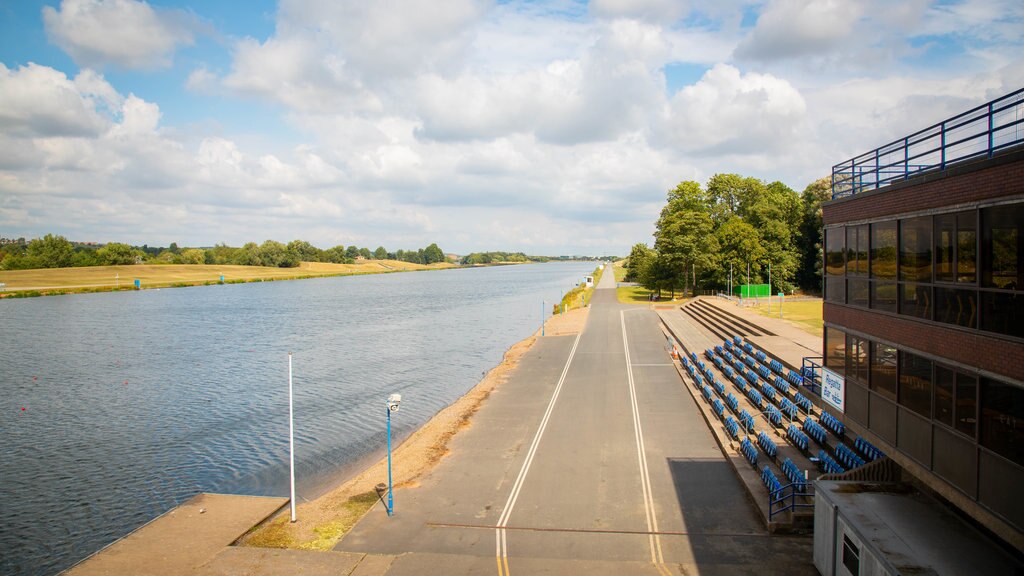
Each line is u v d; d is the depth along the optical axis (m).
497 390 43.03
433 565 19.34
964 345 13.23
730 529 21.06
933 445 14.55
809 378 23.89
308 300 140.62
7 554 23.64
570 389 42.50
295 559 20.19
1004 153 11.81
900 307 16.06
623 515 22.45
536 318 96.81
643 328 70.56
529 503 23.88
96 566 20.06
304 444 35.31
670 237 97.38
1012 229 11.68
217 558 20.45
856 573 15.37
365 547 20.84
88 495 28.75
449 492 25.27
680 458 28.16
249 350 68.38
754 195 103.44
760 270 95.44
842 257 19.78
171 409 43.41
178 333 83.19
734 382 39.97
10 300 138.38
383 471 28.12
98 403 45.28
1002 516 12.09
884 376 16.94
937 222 14.27
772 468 25.19
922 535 14.91
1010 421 11.84
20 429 38.84
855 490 17.62
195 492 28.97
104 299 142.12
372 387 49.22
